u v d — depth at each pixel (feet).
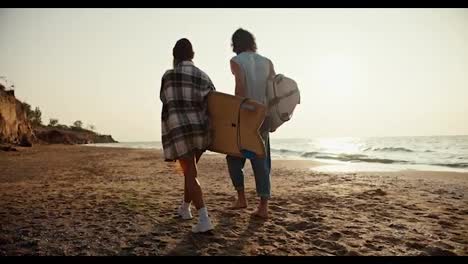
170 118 8.43
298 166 39.11
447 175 27.04
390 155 70.59
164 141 8.70
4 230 9.30
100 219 10.59
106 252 7.54
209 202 13.79
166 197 15.03
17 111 145.48
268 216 10.93
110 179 23.48
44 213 11.52
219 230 9.23
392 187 18.98
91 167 34.96
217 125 9.06
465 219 10.80
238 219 10.48
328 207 12.61
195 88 8.70
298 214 11.36
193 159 8.82
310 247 7.95
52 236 8.73
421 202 13.87
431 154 73.87
